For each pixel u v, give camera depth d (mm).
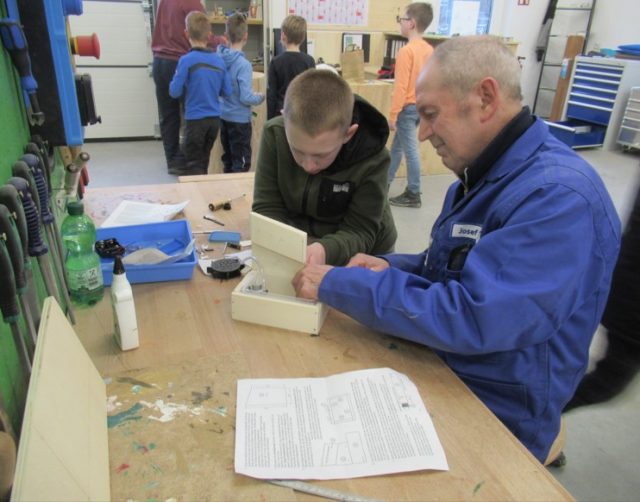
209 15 4684
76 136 1041
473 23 5910
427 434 759
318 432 752
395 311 898
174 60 4117
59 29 947
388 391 844
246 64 3787
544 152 909
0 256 624
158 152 5090
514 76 906
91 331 982
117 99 5344
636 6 5703
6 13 886
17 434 703
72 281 1052
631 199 1265
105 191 1718
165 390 828
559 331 913
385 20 5176
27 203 760
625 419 1815
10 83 861
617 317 1359
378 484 676
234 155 4102
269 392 829
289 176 1380
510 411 936
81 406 669
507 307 789
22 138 927
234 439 736
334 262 1272
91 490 587
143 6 5062
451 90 906
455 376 898
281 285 1062
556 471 1617
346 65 4262
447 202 1184
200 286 1165
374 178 1345
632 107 5012
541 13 6133
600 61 5227
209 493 655
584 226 804
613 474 1614
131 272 1142
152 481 667
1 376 673
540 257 795
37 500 469
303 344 967
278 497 654
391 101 4074
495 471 704
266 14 4258
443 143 974
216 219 1534
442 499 658
